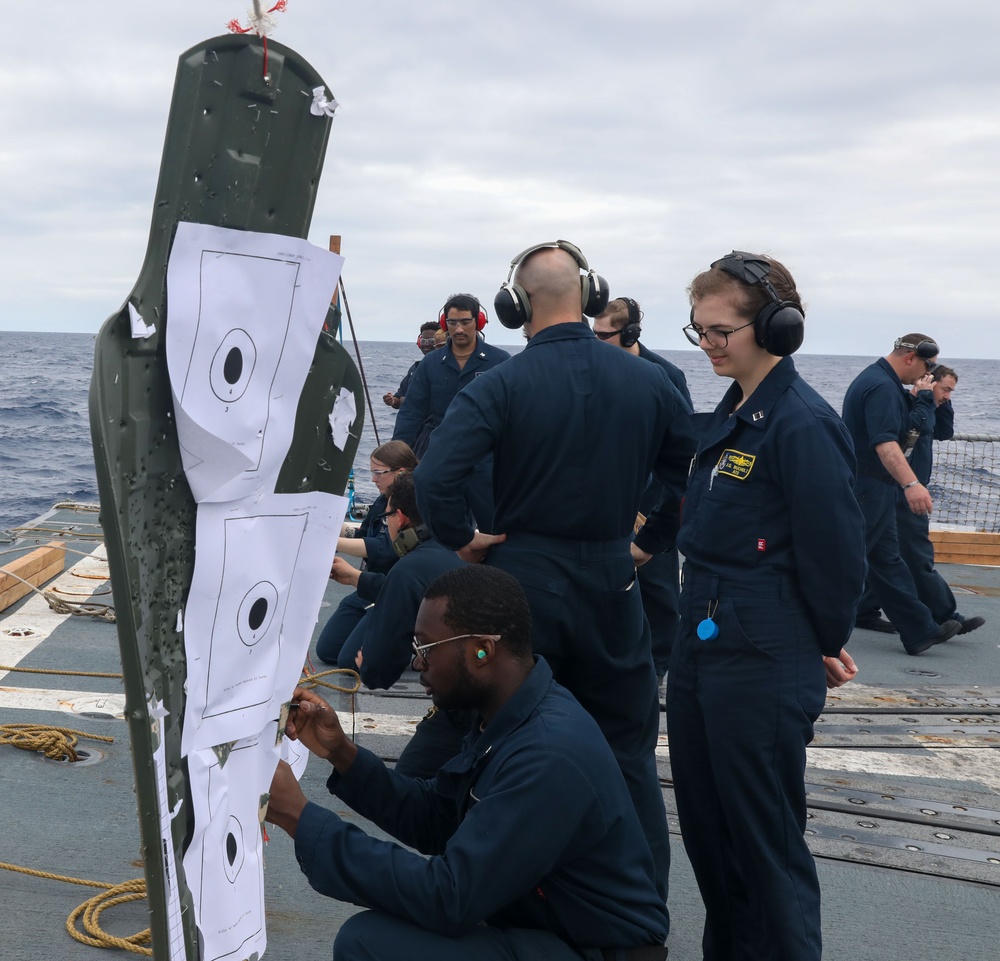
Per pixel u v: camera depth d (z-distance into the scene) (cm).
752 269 257
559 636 294
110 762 400
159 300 112
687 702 269
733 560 260
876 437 615
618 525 298
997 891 347
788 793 257
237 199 121
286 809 204
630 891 211
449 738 323
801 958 249
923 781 440
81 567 695
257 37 117
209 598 131
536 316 304
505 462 295
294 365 135
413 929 199
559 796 198
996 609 792
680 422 311
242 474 131
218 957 144
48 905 295
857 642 685
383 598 370
